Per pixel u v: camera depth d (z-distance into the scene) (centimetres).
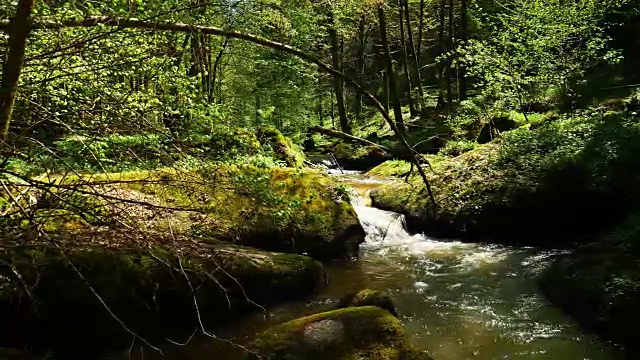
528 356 498
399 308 626
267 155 458
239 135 430
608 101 1231
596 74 1466
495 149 1064
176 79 409
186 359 499
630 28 1570
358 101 2816
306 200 807
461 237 949
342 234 808
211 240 632
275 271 611
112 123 332
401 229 995
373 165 1755
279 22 926
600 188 844
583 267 629
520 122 1386
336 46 2138
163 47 369
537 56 1270
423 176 358
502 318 589
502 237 919
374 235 938
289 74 1306
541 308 611
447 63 2273
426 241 949
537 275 721
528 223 900
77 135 297
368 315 435
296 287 630
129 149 349
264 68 1262
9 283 456
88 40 283
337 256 802
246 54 1002
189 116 409
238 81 1356
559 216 879
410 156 351
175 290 531
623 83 1376
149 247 311
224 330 560
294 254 679
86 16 308
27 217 280
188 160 374
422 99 2328
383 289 690
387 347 407
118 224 308
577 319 568
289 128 1479
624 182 832
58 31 305
